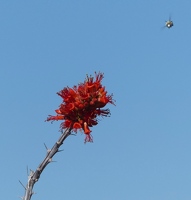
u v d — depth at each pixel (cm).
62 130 877
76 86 891
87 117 874
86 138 876
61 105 877
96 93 880
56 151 867
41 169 862
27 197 852
